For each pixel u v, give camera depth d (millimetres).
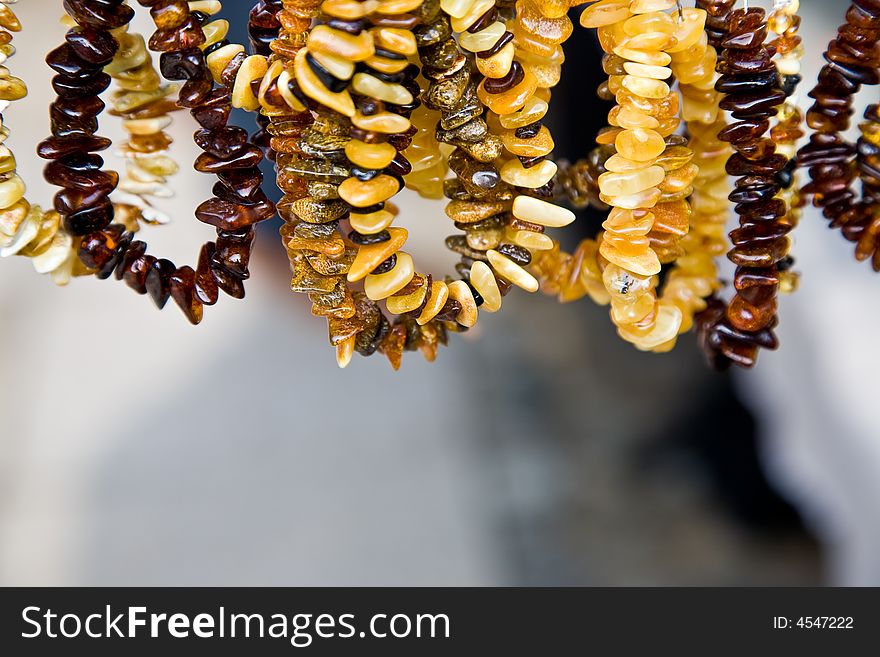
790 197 276
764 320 265
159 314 777
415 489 618
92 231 262
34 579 572
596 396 411
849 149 273
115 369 723
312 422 688
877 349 583
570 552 412
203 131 256
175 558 590
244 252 263
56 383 715
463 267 266
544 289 285
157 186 283
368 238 246
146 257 269
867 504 515
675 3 250
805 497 476
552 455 416
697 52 259
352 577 568
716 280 286
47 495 635
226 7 386
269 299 773
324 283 253
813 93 271
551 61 252
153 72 274
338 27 231
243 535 606
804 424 550
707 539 408
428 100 248
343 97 234
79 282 780
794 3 259
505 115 250
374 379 716
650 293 267
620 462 411
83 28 252
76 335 752
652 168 255
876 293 597
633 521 410
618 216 257
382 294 250
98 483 642
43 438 677
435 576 558
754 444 412
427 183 277
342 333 257
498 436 430
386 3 232
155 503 629
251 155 255
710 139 277
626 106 253
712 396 409
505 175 256
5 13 257
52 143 258
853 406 562
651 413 409
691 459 411
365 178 240
